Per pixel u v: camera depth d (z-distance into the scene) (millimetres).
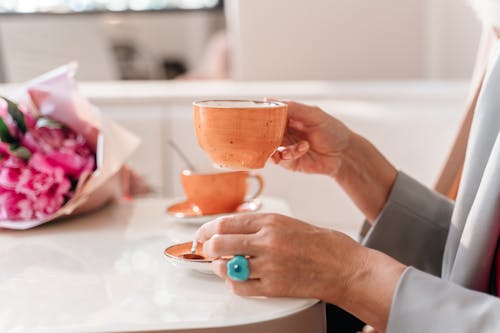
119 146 1193
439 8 2105
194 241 846
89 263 917
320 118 1040
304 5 2105
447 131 1695
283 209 1193
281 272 767
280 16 2109
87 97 1747
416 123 1701
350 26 2129
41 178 1100
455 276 860
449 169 1196
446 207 1090
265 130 833
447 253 934
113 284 834
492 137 883
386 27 2137
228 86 1961
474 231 839
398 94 1795
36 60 3133
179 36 4637
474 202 851
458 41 2125
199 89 1893
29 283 843
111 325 716
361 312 774
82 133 1186
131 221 1136
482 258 838
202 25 4668
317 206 1718
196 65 4719
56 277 863
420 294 741
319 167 1082
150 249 975
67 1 2396
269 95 1801
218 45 3355
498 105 883
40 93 1172
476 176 891
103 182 1141
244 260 771
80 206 1149
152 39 4570
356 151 1080
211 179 1137
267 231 777
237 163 849
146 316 737
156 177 1721
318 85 1963
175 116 1729
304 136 1063
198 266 833
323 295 776
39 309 762
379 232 1075
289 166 1090
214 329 713
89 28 3605
